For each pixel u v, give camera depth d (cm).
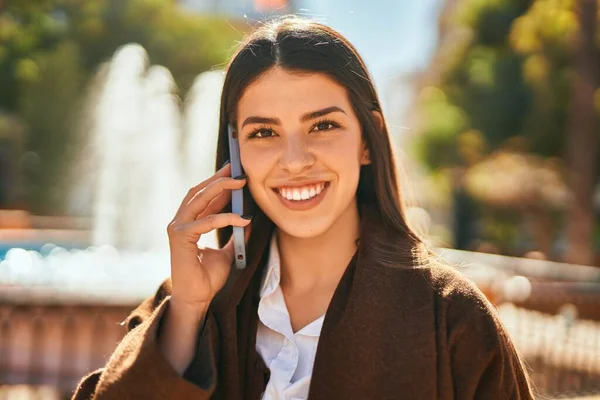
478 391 149
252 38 168
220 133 179
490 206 2170
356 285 154
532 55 1875
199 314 162
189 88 3002
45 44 2828
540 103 2031
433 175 2520
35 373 397
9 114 2738
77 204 2188
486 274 665
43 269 696
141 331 156
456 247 2412
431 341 147
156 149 1237
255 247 170
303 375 158
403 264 156
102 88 1369
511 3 2397
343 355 150
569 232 1630
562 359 510
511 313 601
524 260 1012
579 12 1561
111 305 404
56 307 399
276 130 162
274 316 165
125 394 148
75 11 2877
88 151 1917
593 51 1584
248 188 175
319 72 160
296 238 168
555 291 634
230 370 161
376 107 172
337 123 161
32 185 2580
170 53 2978
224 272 167
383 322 150
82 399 168
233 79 166
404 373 146
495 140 2377
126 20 2928
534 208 2028
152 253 980
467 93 2503
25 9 2688
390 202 169
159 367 148
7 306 395
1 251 1097
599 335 580
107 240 1180
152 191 1221
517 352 159
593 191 1614
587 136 1609
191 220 168
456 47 2603
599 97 1672
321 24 168
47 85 2617
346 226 168
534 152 2183
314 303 166
